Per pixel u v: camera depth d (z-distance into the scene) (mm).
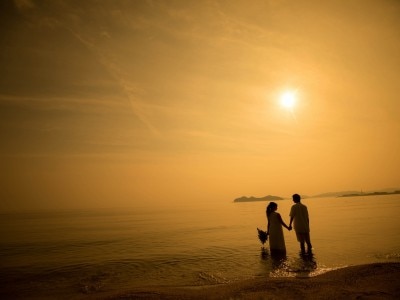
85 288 7273
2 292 7164
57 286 7562
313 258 9250
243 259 9906
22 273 9383
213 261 9945
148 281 7695
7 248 16312
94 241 18469
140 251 13148
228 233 19578
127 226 32844
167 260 10570
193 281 7445
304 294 5398
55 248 15648
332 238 13281
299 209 10148
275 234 10297
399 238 12539
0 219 69375
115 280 7980
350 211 36406
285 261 9078
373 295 5160
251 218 37094
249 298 5340
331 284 5910
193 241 15961
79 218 63281
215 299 5441
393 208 39031
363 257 9109
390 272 6531
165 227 28469
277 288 5840
